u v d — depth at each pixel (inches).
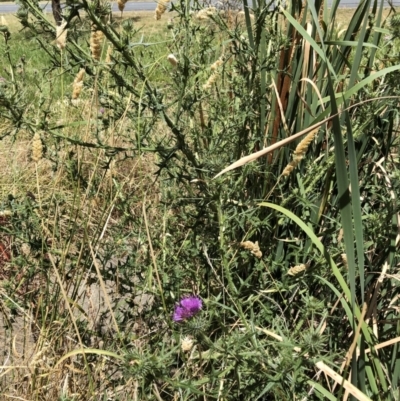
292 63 42.1
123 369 31.5
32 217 39.1
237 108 39.8
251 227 40.8
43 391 37.0
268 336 36.1
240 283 40.8
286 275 39.4
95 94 35.7
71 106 43.9
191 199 37.3
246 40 41.6
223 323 36.5
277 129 42.2
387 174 40.3
